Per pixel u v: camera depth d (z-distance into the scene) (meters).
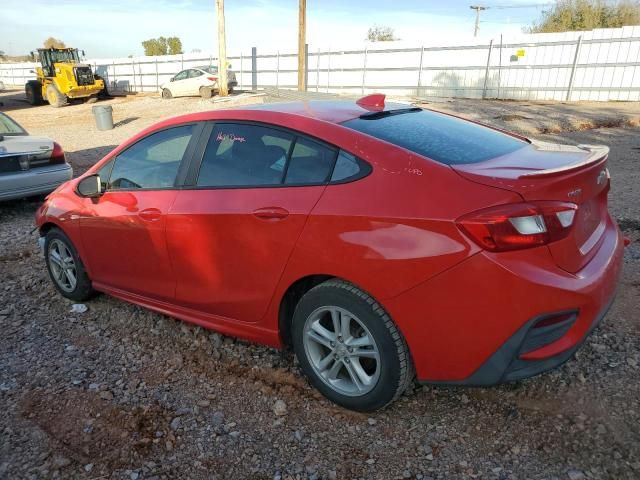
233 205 3.04
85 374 3.34
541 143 3.35
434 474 2.45
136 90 36.25
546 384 3.02
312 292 2.83
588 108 17.86
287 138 2.99
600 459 2.47
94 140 16.00
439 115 3.56
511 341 2.36
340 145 2.79
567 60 20.38
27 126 21.44
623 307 3.87
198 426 2.84
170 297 3.57
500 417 2.79
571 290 2.34
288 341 3.18
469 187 2.42
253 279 3.04
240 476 2.50
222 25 24.44
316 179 2.81
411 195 2.51
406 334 2.55
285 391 3.11
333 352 2.86
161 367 3.41
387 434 2.72
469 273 2.35
